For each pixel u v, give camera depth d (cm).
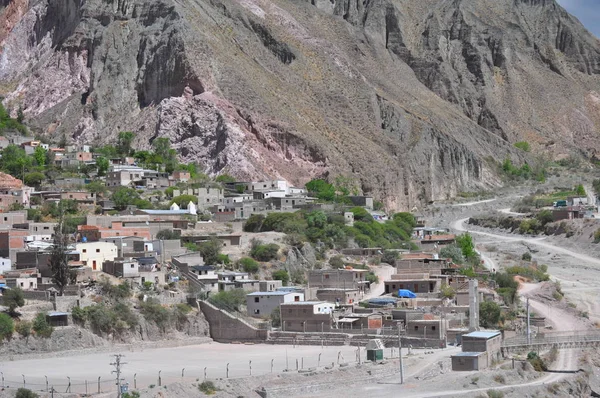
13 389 14350
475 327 18875
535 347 18662
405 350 18112
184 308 19825
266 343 19238
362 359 17275
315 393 15538
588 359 18775
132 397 13962
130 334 18725
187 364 16875
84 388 14612
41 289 19338
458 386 16050
